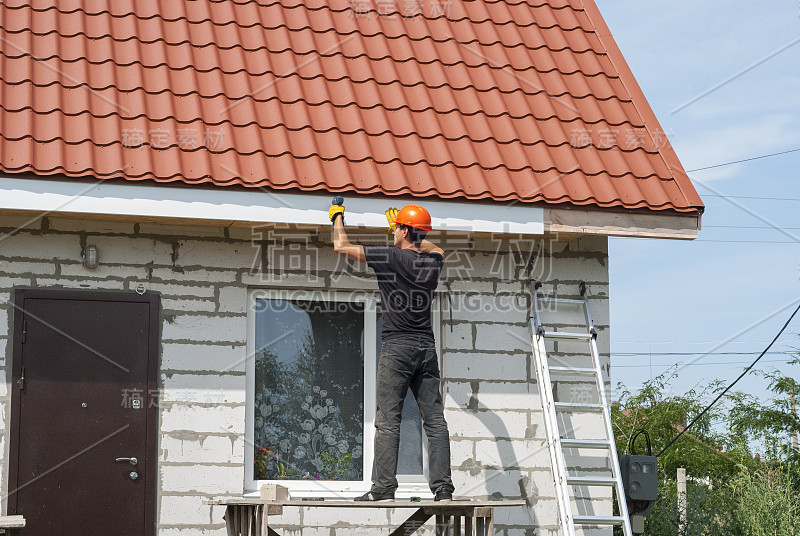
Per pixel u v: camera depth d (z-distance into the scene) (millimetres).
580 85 8758
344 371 7750
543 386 7609
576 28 9539
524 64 8805
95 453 7027
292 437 7574
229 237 7531
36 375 6992
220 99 7535
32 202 6539
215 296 7441
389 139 7578
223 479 7223
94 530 6941
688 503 11523
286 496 6500
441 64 8578
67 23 7953
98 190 6676
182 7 8430
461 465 7668
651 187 7867
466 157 7625
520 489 7738
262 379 7602
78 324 7133
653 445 18875
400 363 6441
